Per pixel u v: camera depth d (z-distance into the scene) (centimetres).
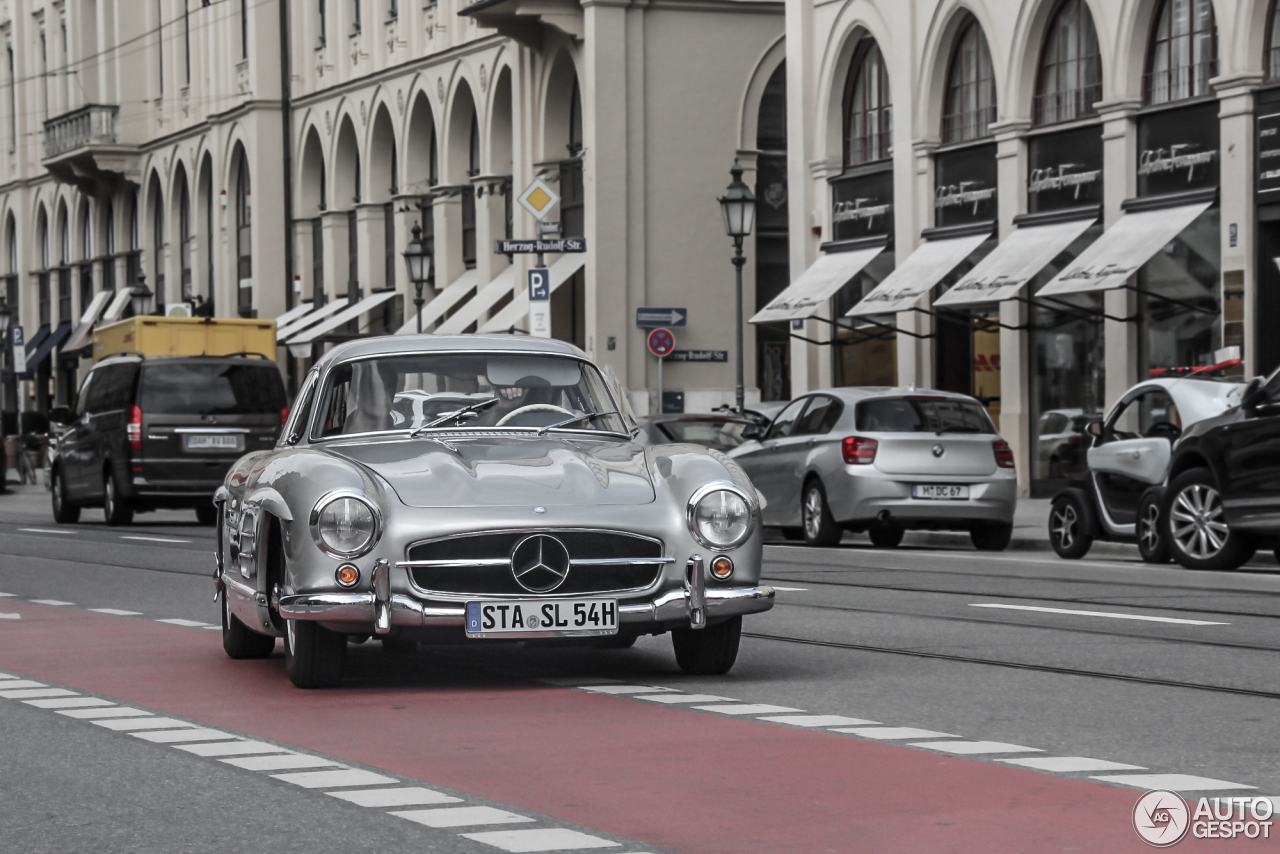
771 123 5312
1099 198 3656
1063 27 3772
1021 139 3847
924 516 2733
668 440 3100
